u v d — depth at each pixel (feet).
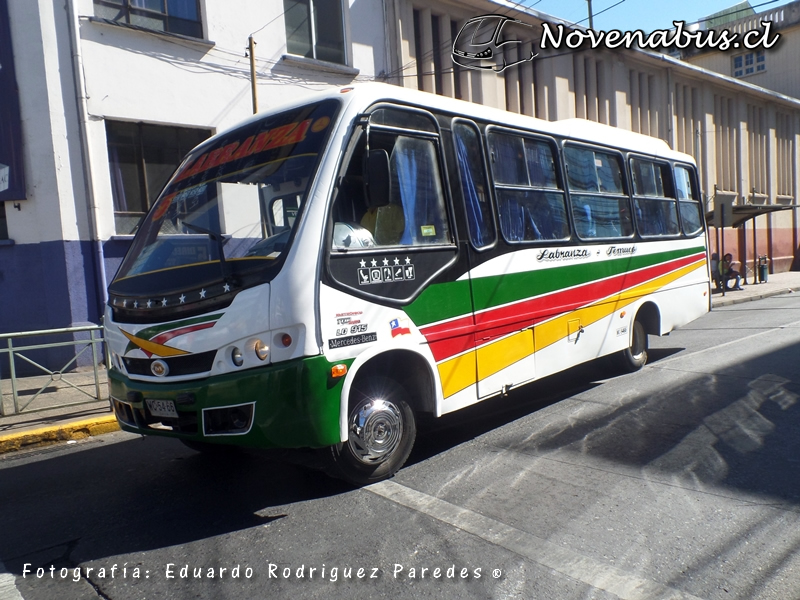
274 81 42.34
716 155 85.92
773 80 104.88
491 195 19.20
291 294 13.65
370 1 48.06
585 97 66.64
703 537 12.55
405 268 16.08
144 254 16.80
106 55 35.06
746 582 10.91
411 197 16.72
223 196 16.14
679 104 79.51
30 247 33.76
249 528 14.01
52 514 15.58
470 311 17.93
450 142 18.12
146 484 17.40
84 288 34.19
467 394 17.78
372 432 15.80
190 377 14.24
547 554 12.10
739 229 90.07
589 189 24.00
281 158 15.53
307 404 13.67
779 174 100.63
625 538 12.61
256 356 13.61
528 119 21.54
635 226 26.45
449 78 53.52
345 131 15.17
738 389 23.61
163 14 37.65
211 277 14.55
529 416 21.67
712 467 16.20
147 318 15.03
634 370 27.61
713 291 68.54
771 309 50.80
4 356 33.09
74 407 24.98
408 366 16.84
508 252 19.44
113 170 36.04
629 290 25.77
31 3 32.96
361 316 14.85
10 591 11.90
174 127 38.24
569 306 22.13
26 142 33.27
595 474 16.05
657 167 28.84
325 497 15.42
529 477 16.02
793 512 13.48
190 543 13.50
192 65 38.42
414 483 15.99
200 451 19.92
